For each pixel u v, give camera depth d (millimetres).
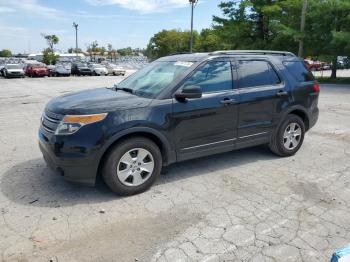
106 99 4117
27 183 4406
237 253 2926
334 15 22344
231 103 4707
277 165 5191
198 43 64188
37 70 35875
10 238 3146
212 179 4617
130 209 3730
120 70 42031
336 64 25656
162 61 5203
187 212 3666
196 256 2881
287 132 5527
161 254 2910
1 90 18297
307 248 3002
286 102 5367
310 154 5777
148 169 4156
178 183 4469
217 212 3664
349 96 14578
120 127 3832
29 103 12273
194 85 4430
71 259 2844
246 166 5141
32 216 3553
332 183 4484
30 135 7023
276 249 2986
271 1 28156
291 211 3686
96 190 4215
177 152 4383
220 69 4727
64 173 3801
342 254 1975
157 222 3449
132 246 3027
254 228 3330
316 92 5898
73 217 3539
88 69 40062
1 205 3791
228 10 30141
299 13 25625
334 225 3395
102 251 2955
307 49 25609
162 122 4129
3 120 8742
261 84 5145
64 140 3721
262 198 4012
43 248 2996
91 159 3756
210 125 4582
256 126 5094
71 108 3846
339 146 6301
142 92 4441
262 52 5395
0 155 5578
